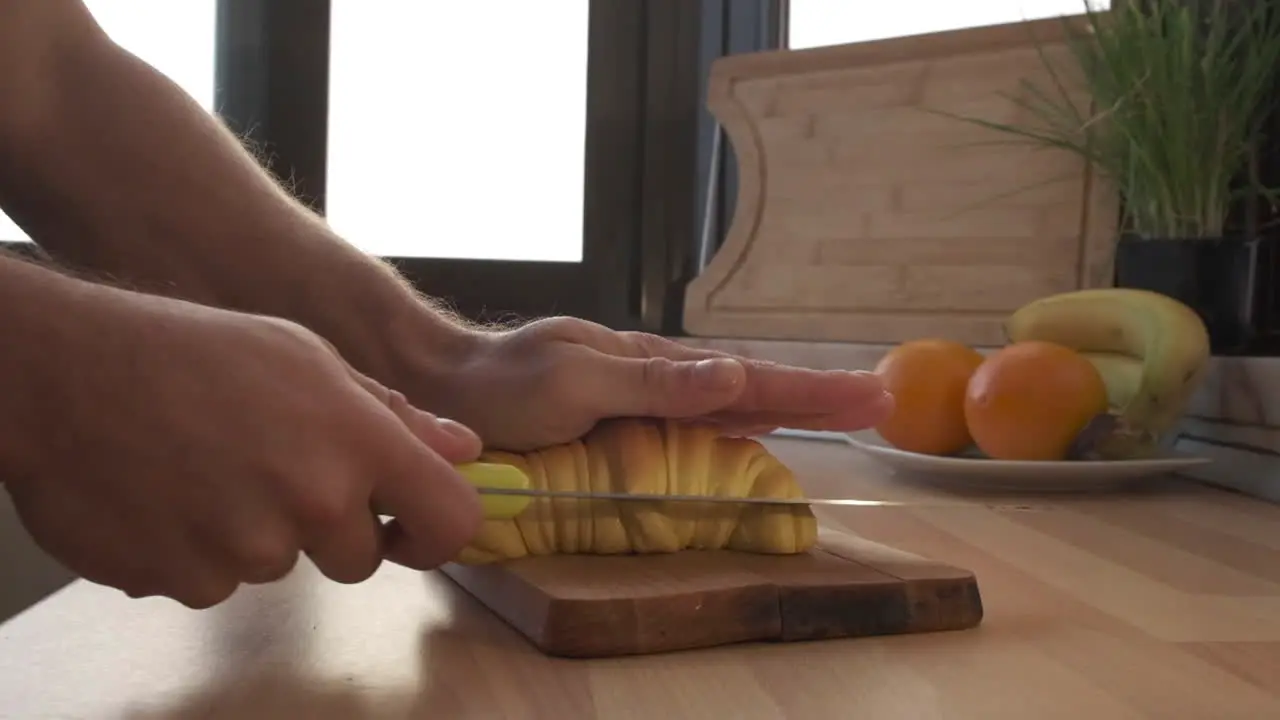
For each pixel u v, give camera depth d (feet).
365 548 1.21
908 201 3.79
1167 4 3.10
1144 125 3.09
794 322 4.02
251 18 4.29
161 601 1.50
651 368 1.66
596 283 4.66
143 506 1.07
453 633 1.42
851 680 1.26
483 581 1.55
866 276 3.88
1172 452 2.86
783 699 1.19
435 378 1.81
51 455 1.06
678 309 4.71
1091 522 2.29
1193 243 3.04
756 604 1.40
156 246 1.81
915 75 3.79
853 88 3.93
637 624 1.34
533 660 1.32
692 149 4.68
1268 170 3.35
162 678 1.22
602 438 1.66
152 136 1.77
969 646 1.41
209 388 1.07
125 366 1.05
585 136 4.61
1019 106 3.57
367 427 1.16
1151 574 1.81
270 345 1.13
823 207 4.00
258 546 1.09
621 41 4.58
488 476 1.43
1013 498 2.59
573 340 1.77
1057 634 1.46
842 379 1.80
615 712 1.15
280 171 4.34
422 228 4.58
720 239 4.62
